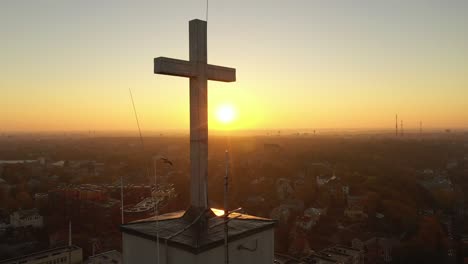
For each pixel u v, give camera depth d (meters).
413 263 51.38
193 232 6.67
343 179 100.19
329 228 67.19
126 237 7.18
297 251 54.47
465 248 54.44
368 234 62.94
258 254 7.20
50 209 73.12
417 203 79.94
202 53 7.64
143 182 78.00
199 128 7.54
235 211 7.75
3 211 72.25
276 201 82.62
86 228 61.72
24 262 41.84
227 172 6.61
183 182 74.88
